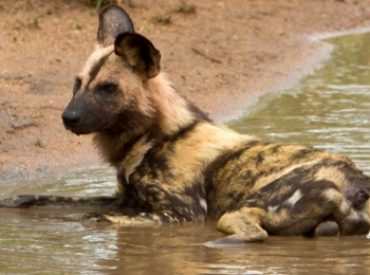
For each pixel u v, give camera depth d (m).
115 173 16.94
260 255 12.25
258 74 25.20
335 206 12.94
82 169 17.30
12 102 20.12
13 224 13.82
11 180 16.59
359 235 13.19
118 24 15.53
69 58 23.86
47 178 16.73
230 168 14.20
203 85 23.42
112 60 14.64
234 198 13.93
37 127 19.02
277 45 28.83
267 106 22.12
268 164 13.97
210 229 13.64
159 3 29.95
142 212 14.10
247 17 31.17
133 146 14.74
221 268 11.64
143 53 14.53
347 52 29.23
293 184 13.27
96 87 14.54
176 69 24.47
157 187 14.23
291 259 12.05
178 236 13.25
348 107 21.84
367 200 13.30
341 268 11.68
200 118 15.03
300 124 20.17
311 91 23.72
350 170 13.45
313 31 31.91
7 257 12.04
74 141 18.61
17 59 23.36
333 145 18.16
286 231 13.17
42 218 14.23
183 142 14.58
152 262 11.91
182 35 27.62
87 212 14.58
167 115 14.71
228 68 25.34
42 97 20.83
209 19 29.89
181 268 11.63
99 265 11.73
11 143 18.16
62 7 27.48
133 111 14.58
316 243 12.82
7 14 26.22
